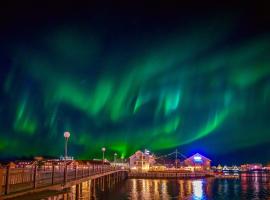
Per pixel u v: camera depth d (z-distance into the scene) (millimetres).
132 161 156500
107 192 68000
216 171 161250
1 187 18234
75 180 33844
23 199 19578
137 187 86062
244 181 124375
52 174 26750
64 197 25750
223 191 80438
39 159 57000
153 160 163375
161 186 91250
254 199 65000
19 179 21156
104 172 65938
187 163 170875
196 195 69688
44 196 21578
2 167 18672
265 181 124938
